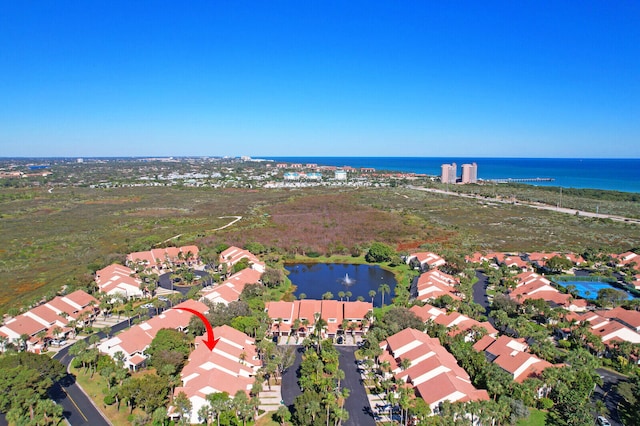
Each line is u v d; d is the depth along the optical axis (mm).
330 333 113938
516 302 125750
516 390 81062
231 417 77312
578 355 93500
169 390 85312
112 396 82812
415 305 126062
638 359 98812
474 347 103062
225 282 144500
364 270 178125
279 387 89875
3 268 168875
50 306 121750
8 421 72000
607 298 134375
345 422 78250
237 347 98438
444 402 76750
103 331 113812
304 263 187875
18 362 84688
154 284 144875
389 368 90625
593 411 80375
